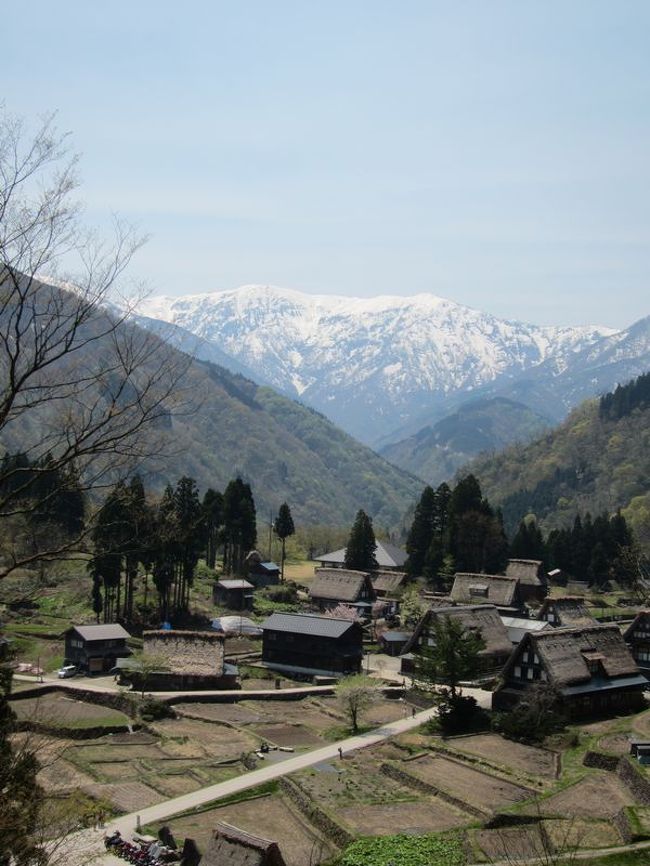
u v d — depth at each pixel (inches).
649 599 2832.2
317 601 4798.2
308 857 1851.6
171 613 4271.7
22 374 825.5
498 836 1876.2
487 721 2886.3
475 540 5260.8
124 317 836.0
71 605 4242.1
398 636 4188.0
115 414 837.2
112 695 3174.2
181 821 2039.9
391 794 2236.7
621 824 1860.2
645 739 2507.4
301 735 2842.0
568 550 5954.7
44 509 978.1
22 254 767.1
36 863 1087.6
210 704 3240.7
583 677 2947.8
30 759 1085.1
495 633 3659.0
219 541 5378.9
